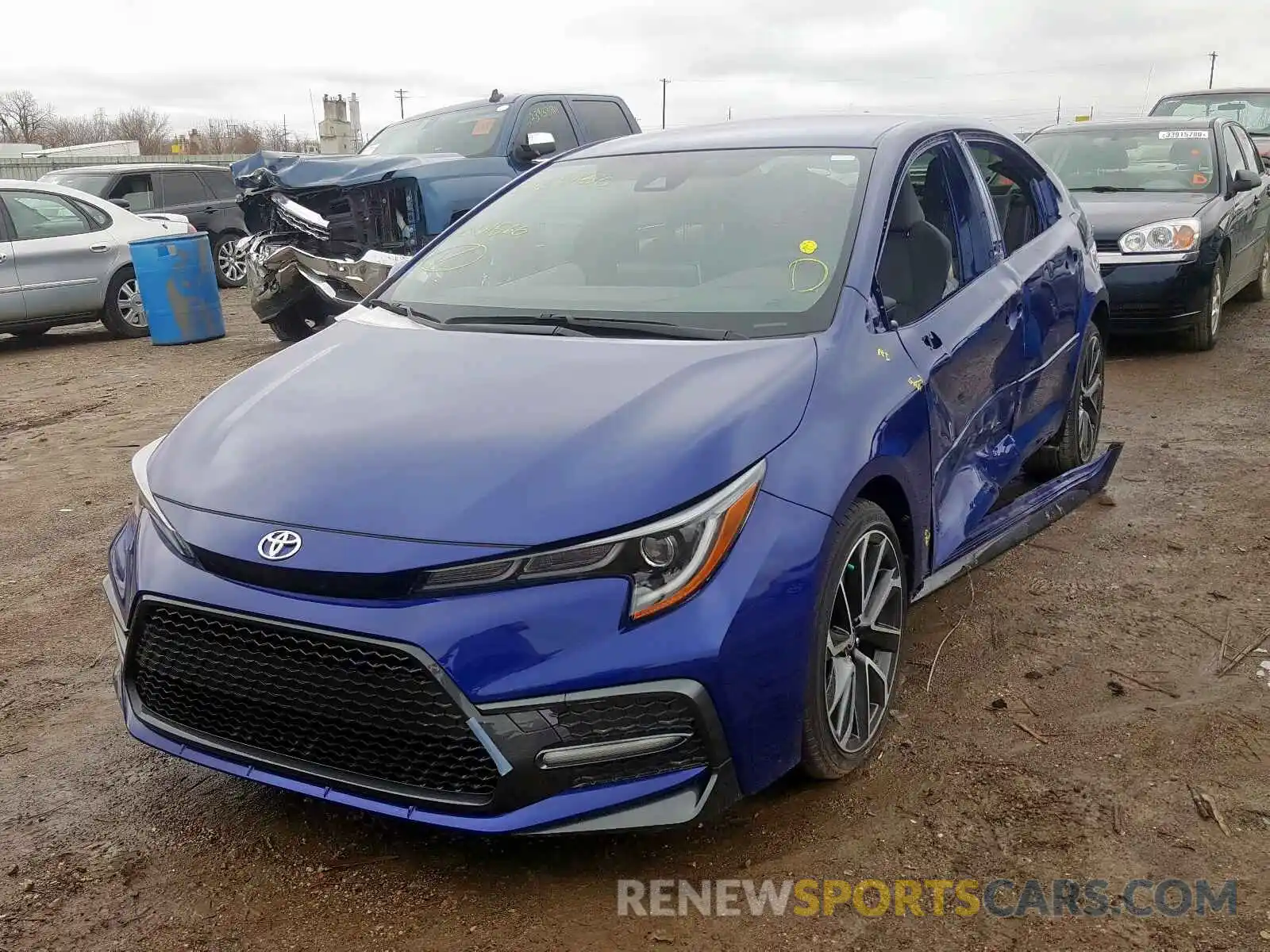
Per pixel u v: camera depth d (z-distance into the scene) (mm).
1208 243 7504
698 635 2236
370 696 2271
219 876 2523
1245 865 2445
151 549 2561
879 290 3088
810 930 2281
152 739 2617
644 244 3408
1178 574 4074
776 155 3619
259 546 2336
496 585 2207
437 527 2256
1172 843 2523
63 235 10969
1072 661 3430
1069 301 4523
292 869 2543
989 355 3588
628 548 2223
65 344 11320
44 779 2955
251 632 2361
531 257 3545
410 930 2320
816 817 2658
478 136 9602
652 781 2275
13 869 2566
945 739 2994
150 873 2541
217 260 14836
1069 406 4707
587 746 2219
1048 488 4242
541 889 2432
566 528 2221
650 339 2934
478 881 2473
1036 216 4555
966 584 4051
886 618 2949
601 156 3996
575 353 2861
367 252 8414
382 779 2340
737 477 2367
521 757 2191
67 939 2320
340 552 2262
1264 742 2934
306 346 3293
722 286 3133
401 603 2225
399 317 3391
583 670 2182
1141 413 6344
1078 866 2457
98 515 5277
